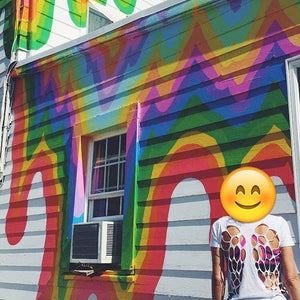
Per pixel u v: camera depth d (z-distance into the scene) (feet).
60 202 18.13
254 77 12.94
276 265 8.20
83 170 17.69
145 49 16.31
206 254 12.92
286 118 12.02
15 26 22.68
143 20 16.30
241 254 8.34
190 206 13.61
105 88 17.51
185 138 14.23
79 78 18.83
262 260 8.19
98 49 18.13
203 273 12.87
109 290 15.15
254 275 8.17
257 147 12.42
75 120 18.49
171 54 15.38
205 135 13.73
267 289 8.07
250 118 12.77
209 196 13.23
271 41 12.81
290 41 12.38
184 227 13.62
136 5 27.94
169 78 15.21
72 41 19.16
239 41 13.56
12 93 22.26
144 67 16.17
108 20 26.58
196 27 14.87
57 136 19.17
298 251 11.07
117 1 26.78
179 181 14.07
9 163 21.43
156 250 14.14
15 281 19.15
